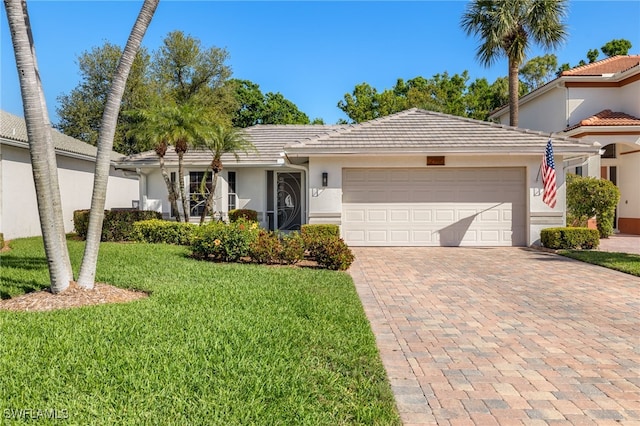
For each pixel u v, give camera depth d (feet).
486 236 46.32
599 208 55.57
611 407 12.07
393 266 34.81
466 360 15.46
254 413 10.80
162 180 60.08
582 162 47.50
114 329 16.79
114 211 53.72
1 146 52.37
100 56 109.40
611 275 30.94
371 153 43.91
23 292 23.79
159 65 121.60
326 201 45.47
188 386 12.04
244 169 60.03
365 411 11.41
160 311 19.51
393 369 14.65
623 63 67.15
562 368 14.74
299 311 20.26
